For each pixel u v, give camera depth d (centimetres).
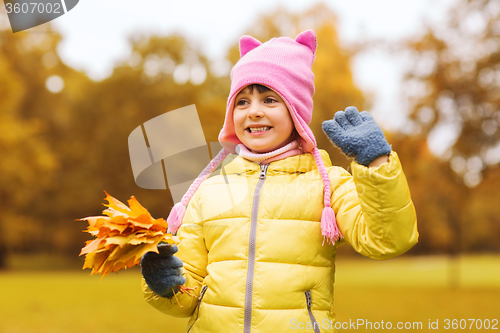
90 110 2223
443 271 2045
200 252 198
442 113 1145
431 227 3111
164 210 1359
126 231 156
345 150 167
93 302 883
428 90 1178
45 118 2320
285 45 206
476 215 3525
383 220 163
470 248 4206
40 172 2086
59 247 2578
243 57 206
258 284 176
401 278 1642
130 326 629
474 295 1049
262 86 195
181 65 2098
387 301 913
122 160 2206
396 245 164
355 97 1828
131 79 2095
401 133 1202
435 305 859
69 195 2300
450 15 1142
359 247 174
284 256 178
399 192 162
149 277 168
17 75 2156
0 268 2338
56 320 677
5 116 1870
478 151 1134
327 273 184
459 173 1227
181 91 2033
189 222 201
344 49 1328
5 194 2045
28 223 2194
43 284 1294
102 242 155
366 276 1741
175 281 168
